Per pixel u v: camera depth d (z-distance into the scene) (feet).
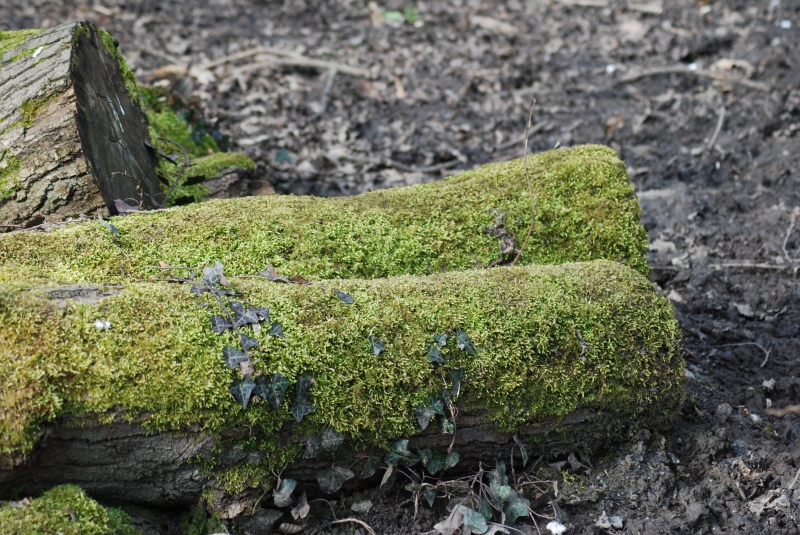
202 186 10.39
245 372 8.46
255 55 17.74
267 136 13.82
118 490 8.49
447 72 18.33
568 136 15.10
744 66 16.69
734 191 12.40
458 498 8.79
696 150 13.70
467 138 15.25
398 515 8.76
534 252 9.47
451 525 8.64
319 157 13.57
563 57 18.85
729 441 9.23
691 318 10.43
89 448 8.38
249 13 20.97
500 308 8.87
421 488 8.80
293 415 8.51
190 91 14.62
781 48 17.19
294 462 8.61
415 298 8.84
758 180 12.59
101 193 9.30
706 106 15.24
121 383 8.36
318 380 8.56
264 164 12.77
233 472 8.54
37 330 8.34
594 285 9.06
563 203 9.53
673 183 13.01
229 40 18.99
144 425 8.39
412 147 14.55
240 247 9.13
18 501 8.26
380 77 17.80
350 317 8.70
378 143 14.83
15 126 9.20
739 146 13.66
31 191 9.22
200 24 19.75
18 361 8.27
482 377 8.74
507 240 9.46
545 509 8.80
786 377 9.81
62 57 9.27
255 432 8.52
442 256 9.39
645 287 9.13
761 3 19.86
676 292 10.67
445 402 8.70
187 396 8.41
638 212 9.54
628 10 21.20
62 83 9.21
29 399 8.23
